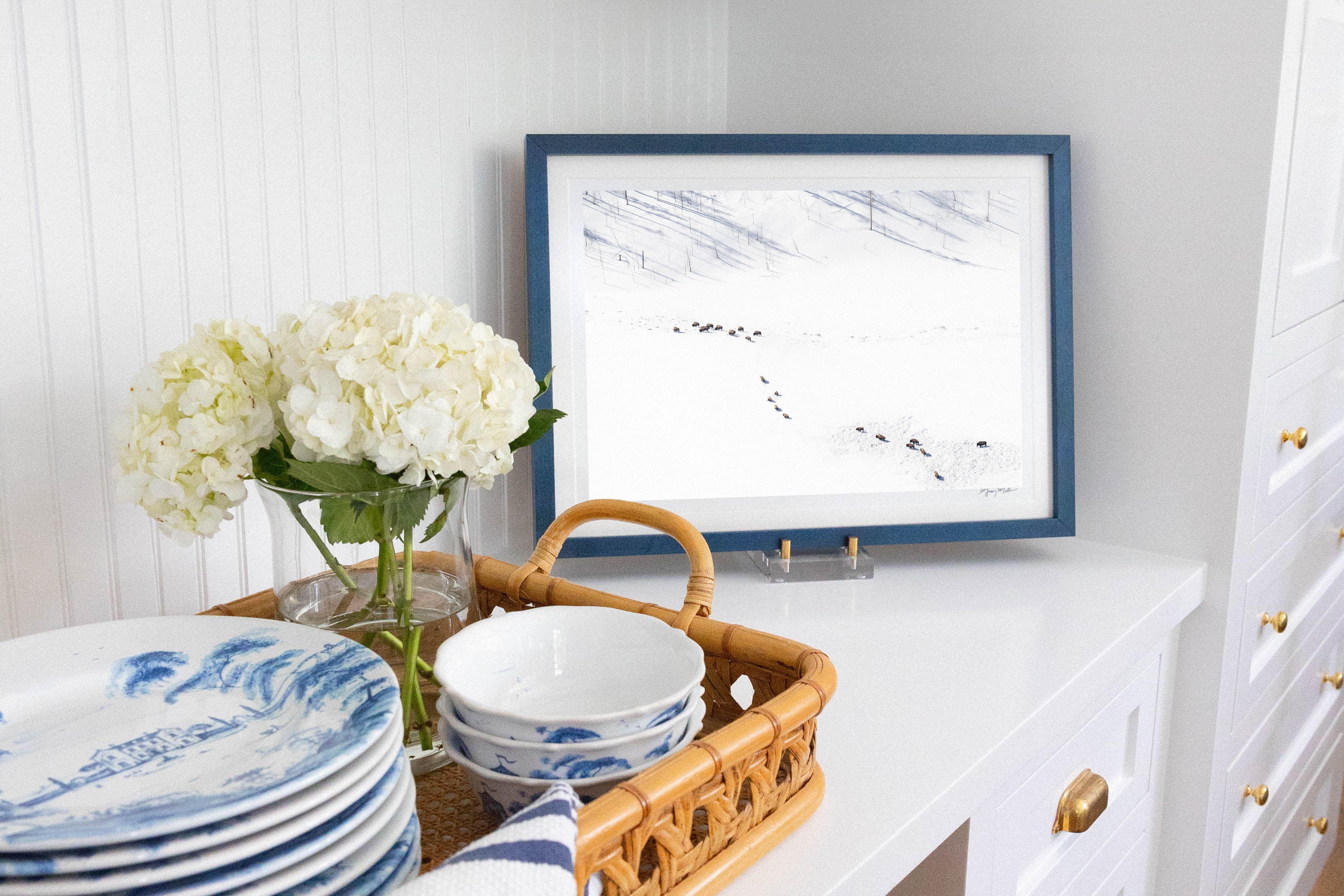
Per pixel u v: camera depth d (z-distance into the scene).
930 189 1.12
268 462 0.65
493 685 0.67
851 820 0.65
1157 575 1.12
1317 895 1.69
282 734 0.51
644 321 1.08
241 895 0.41
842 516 1.12
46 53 0.74
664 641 0.67
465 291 1.12
